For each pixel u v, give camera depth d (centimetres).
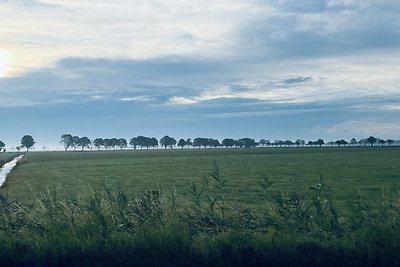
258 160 10131
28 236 1075
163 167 7700
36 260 978
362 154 12938
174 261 962
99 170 7181
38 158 15012
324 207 1223
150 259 967
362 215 1159
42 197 1344
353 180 4112
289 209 1202
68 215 1188
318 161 8925
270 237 1009
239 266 955
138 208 1209
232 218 1166
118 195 1262
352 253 958
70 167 8525
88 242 1005
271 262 954
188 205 1263
